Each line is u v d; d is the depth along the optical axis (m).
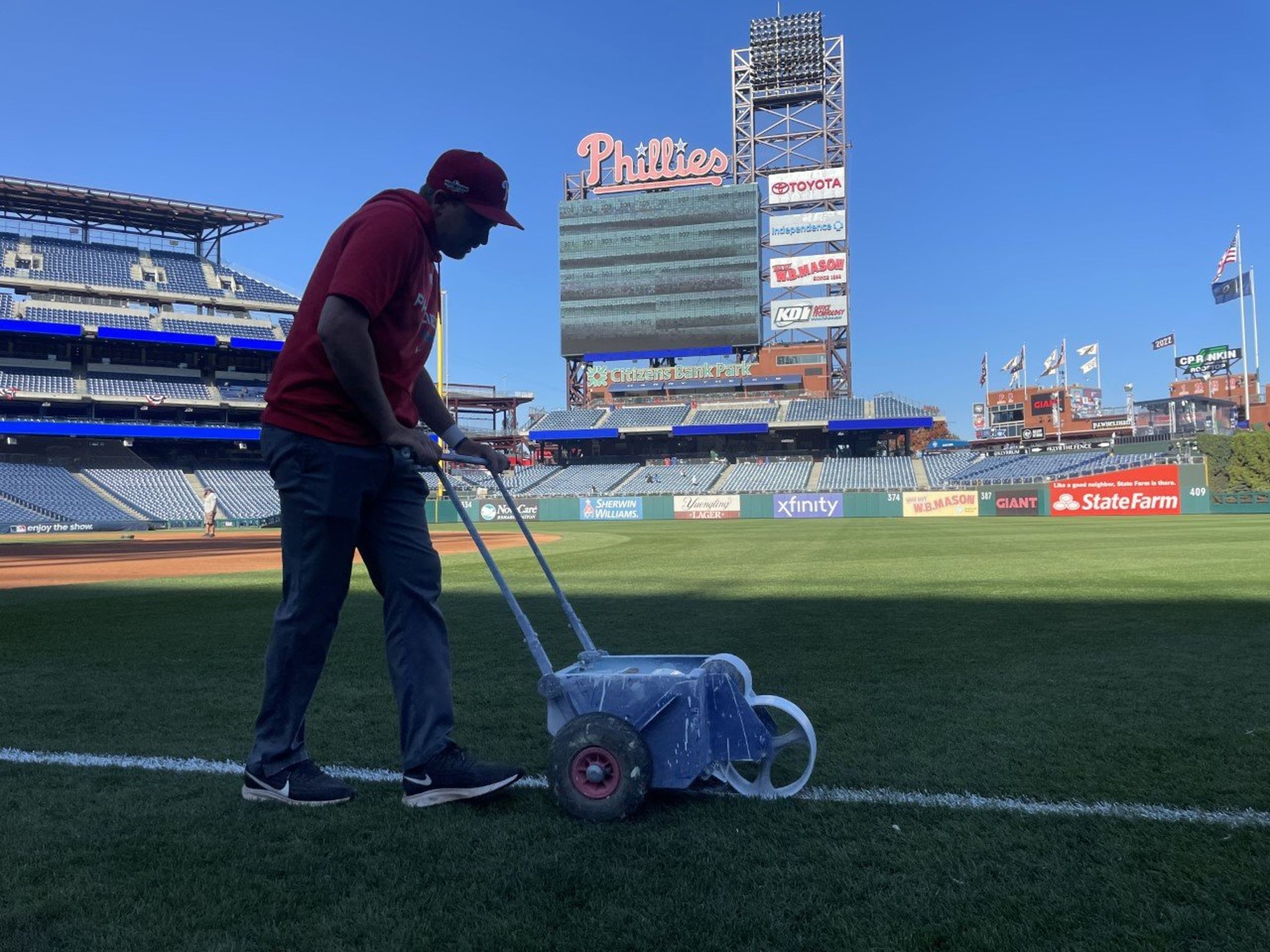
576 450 56.19
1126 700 3.97
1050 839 2.33
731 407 53.59
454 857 2.24
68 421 41.34
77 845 2.35
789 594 8.80
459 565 13.56
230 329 48.16
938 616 6.93
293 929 1.85
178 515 41.25
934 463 48.78
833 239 50.50
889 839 2.34
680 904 1.95
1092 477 37.22
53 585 10.80
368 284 2.53
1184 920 1.85
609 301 52.31
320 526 2.69
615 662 3.00
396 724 3.74
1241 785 2.75
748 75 52.00
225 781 2.93
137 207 47.06
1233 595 8.02
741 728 2.63
